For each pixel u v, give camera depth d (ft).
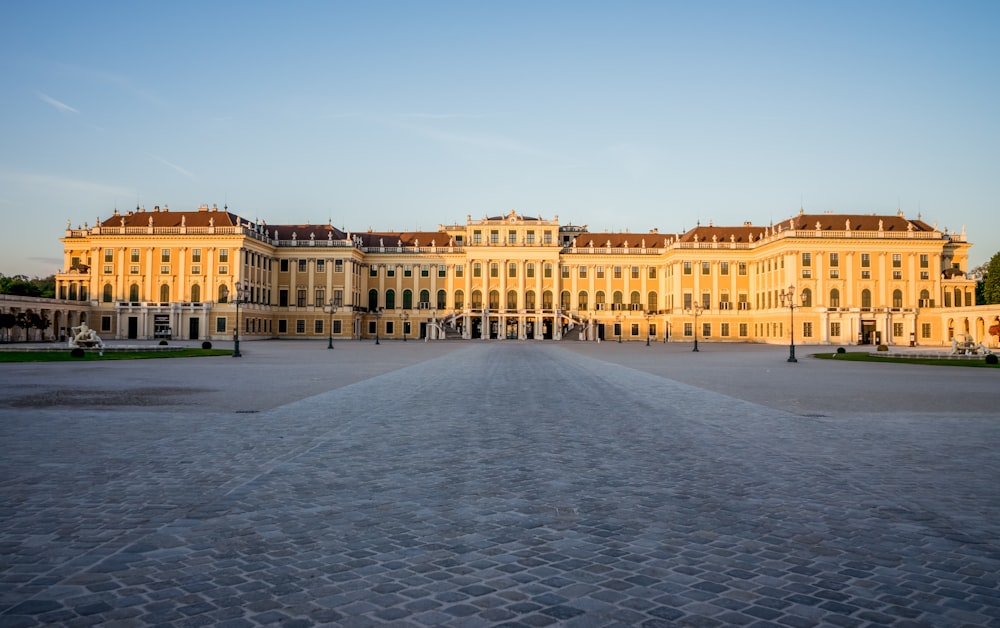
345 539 27.61
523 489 35.81
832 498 34.30
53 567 24.39
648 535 28.35
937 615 21.04
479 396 81.92
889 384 104.17
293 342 346.33
